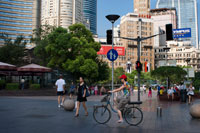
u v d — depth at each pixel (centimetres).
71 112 1093
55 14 15338
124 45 11306
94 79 3834
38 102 1652
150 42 11700
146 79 7488
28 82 3162
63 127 715
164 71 2517
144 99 2442
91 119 880
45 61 4112
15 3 14238
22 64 4200
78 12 16375
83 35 3575
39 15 14962
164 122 844
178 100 2227
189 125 784
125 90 805
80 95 959
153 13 18112
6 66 2473
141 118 764
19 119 868
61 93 1284
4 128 695
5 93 2403
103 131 657
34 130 667
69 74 3650
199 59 12194
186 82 2439
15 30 14125
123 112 835
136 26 11444
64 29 3453
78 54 3381
